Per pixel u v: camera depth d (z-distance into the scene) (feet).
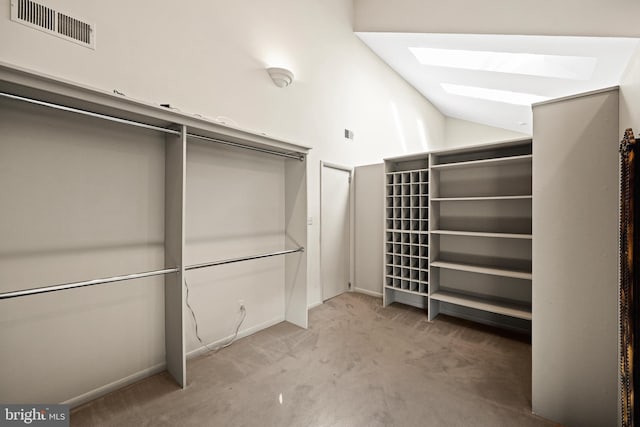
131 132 6.33
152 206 6.68
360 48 13.84
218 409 5.56
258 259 9.07
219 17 7.93
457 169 10.47
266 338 8.60
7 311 4.95
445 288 10.89
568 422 5.14
